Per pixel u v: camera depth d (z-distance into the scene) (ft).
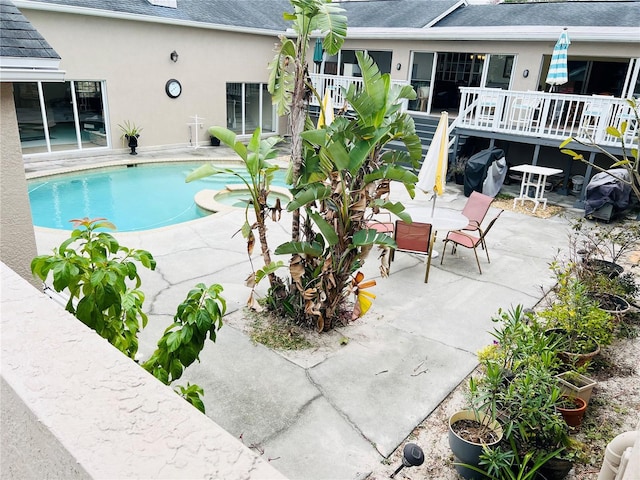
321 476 10.16
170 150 48.34
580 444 11.14
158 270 20.39
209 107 51.13
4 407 3.27
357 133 13.15
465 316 17.75
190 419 2.85
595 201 30.86
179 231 25.68
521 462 9.91
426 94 51.52
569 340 13.79
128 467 2.48
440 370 14.20
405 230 20.39
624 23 41.24
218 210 29.94
